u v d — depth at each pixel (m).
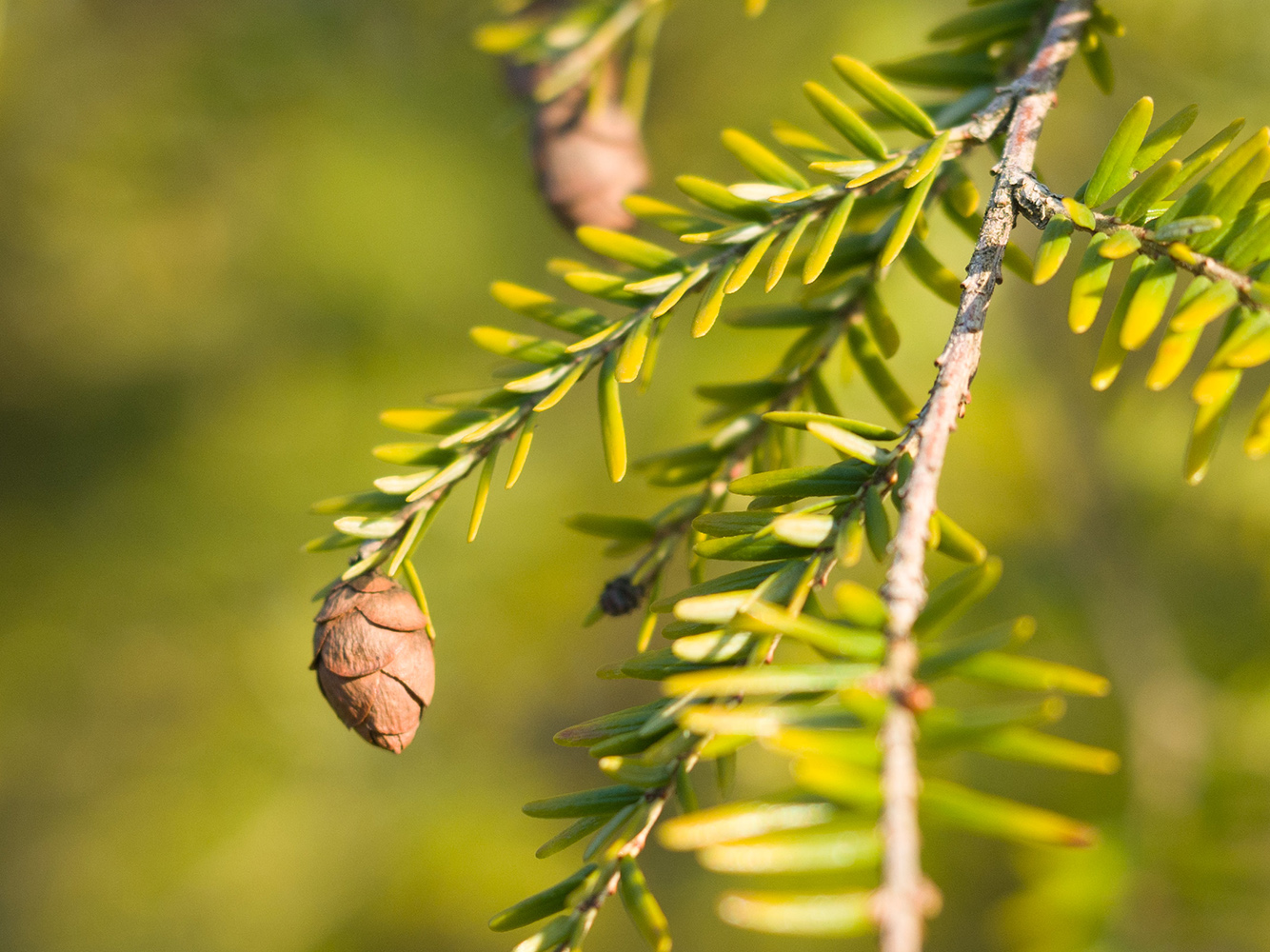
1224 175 0.27
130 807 0.83
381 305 0.79
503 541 0.76
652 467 0.31
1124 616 0.53
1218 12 0.41
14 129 0.76
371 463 0.79
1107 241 0.27
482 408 0.29
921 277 0.30
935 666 0.25
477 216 0.78
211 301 0.82
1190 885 0.38
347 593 0.29
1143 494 0.55
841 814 0.25
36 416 0.91
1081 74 0.48
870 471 0.27
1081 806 0.43
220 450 0.82
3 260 0.82
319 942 0.79
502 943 0.78
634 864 0.27
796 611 0.26
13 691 0.86
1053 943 0.37
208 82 0.71
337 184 0.75
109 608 0.84
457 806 0.82
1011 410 0.57
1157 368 0.26
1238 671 0.45
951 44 0.56
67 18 0.76
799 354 0.31
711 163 0.65
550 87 0.34
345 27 0.72
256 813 0.81
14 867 0.87
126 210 0.75
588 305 0.77
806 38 0.61
